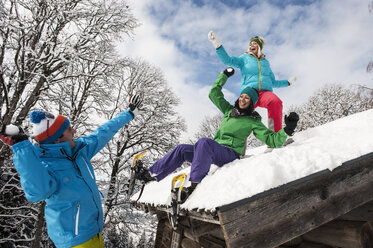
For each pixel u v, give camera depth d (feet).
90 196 5.08
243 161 6.98
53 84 25.18
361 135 6.93
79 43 24.59
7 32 20.34
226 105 9.27
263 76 10.32
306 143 7.52
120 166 38.86
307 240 7.37
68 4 23.81
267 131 7.73
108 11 26.63
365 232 6.05
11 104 22.26
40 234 26.11
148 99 43.11
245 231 4.97
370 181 6.40
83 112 33.88
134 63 40.09
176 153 7.77
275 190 5.28
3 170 27.02
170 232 15.05
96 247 4.97
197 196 6.24
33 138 4.91
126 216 38.78
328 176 5.97
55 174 4.73
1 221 28.53
